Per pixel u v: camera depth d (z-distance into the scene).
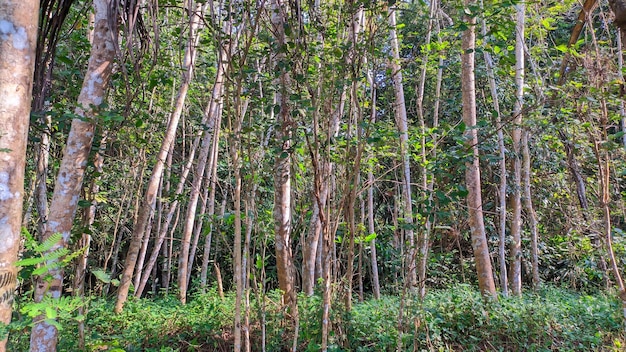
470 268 11.85
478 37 4.59
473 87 7.36
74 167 3.45
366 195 10.93
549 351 5.93
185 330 6.18
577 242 9.00
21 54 2.72
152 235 13.88
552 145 8.78
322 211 4.27
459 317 6.52
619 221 8.52
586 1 5.83
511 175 11.12
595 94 4.83
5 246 2.62
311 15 4.80
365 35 4.45
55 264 2.64
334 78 4.39
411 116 13.20
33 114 3.96
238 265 3.96
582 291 10.18
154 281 14.09
